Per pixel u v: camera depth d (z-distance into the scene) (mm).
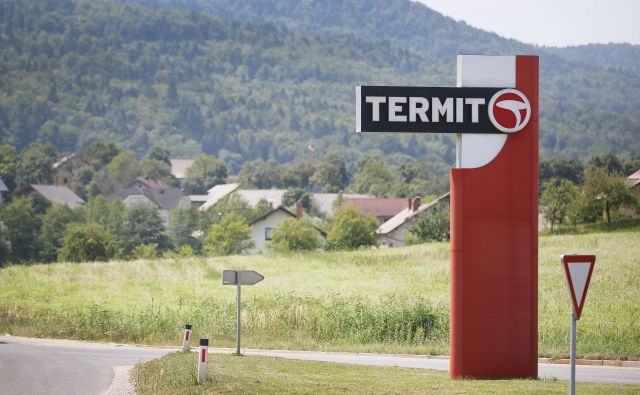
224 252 154750
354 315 49344
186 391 24844
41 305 65062
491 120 28922
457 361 28625
